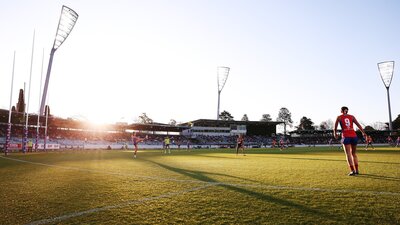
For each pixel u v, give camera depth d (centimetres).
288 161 1541
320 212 427
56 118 5847
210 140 9056
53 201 524
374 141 8506
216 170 1048
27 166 1307
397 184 657
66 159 1859
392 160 1470
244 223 381
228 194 571
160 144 7562
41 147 4200
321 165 1243
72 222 396
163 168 1158
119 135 7781
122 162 1546
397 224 369
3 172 1039
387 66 8188
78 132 7000
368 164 1209
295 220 390
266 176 841
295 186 650
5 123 5912
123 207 476
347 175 843
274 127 10156
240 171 1000
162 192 604
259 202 496
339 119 886
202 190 621
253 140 9538
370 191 576
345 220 387
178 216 420
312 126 13525
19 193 605
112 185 704
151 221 398
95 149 4972
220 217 411
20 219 411
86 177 868
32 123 6141
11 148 3434
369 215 408
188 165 1309
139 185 701
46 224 387
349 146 855
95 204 498
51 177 877
